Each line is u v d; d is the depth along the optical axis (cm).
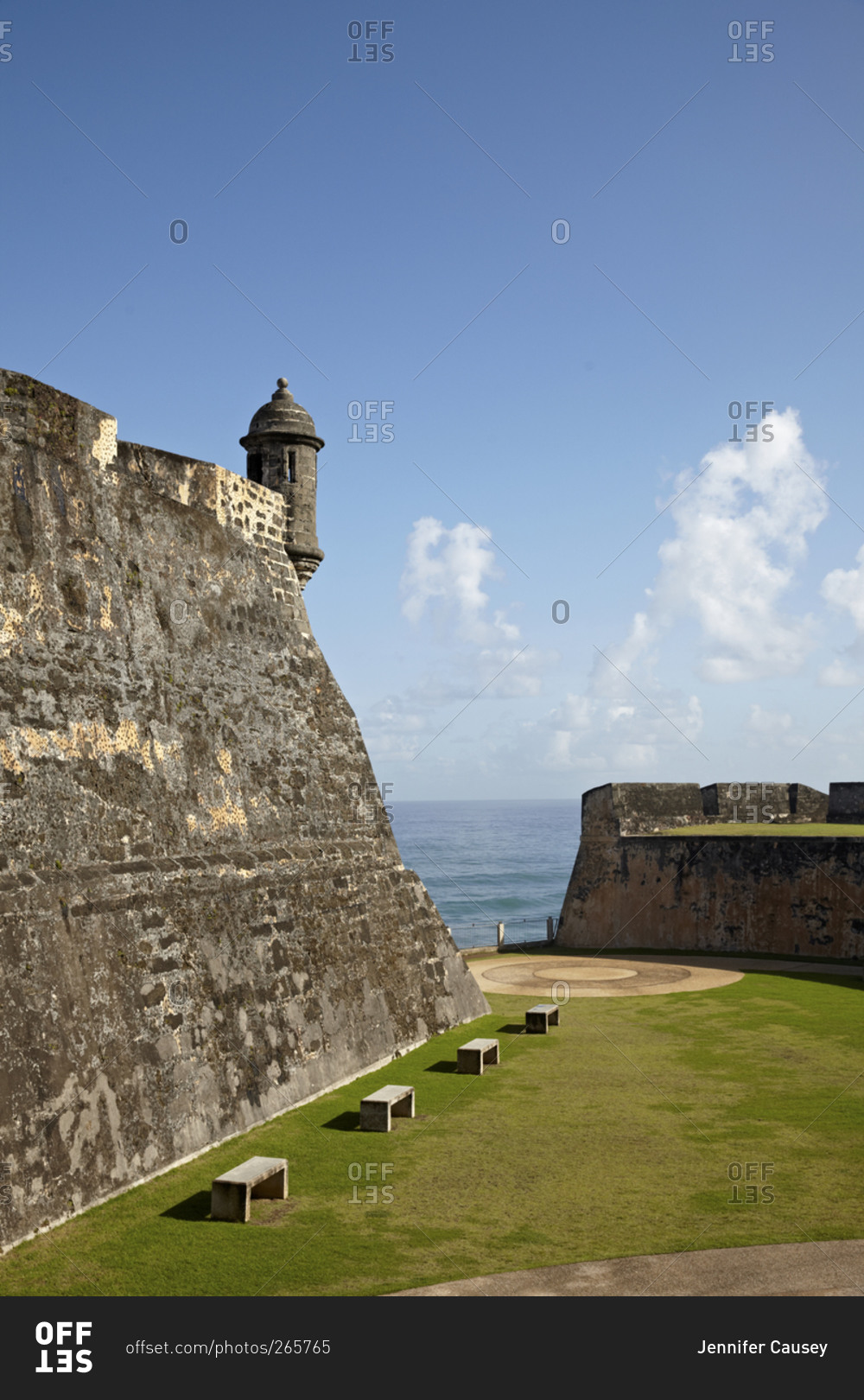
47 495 1153
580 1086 1394
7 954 943
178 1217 934
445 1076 1476
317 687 1755
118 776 1181
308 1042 1398
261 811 1483
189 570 1440
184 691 1366
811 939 2697
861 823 3275
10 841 996
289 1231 899
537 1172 1046
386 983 1667
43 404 1169
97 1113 998
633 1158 1083
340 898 1608
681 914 2959
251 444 1788
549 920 3341
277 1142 1164
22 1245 872
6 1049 912
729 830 3152
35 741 1059
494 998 2166
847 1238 865
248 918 1357
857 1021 1814
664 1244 857
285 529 1759
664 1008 1983
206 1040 1196
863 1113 1237
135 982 1107
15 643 1067
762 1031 1733
